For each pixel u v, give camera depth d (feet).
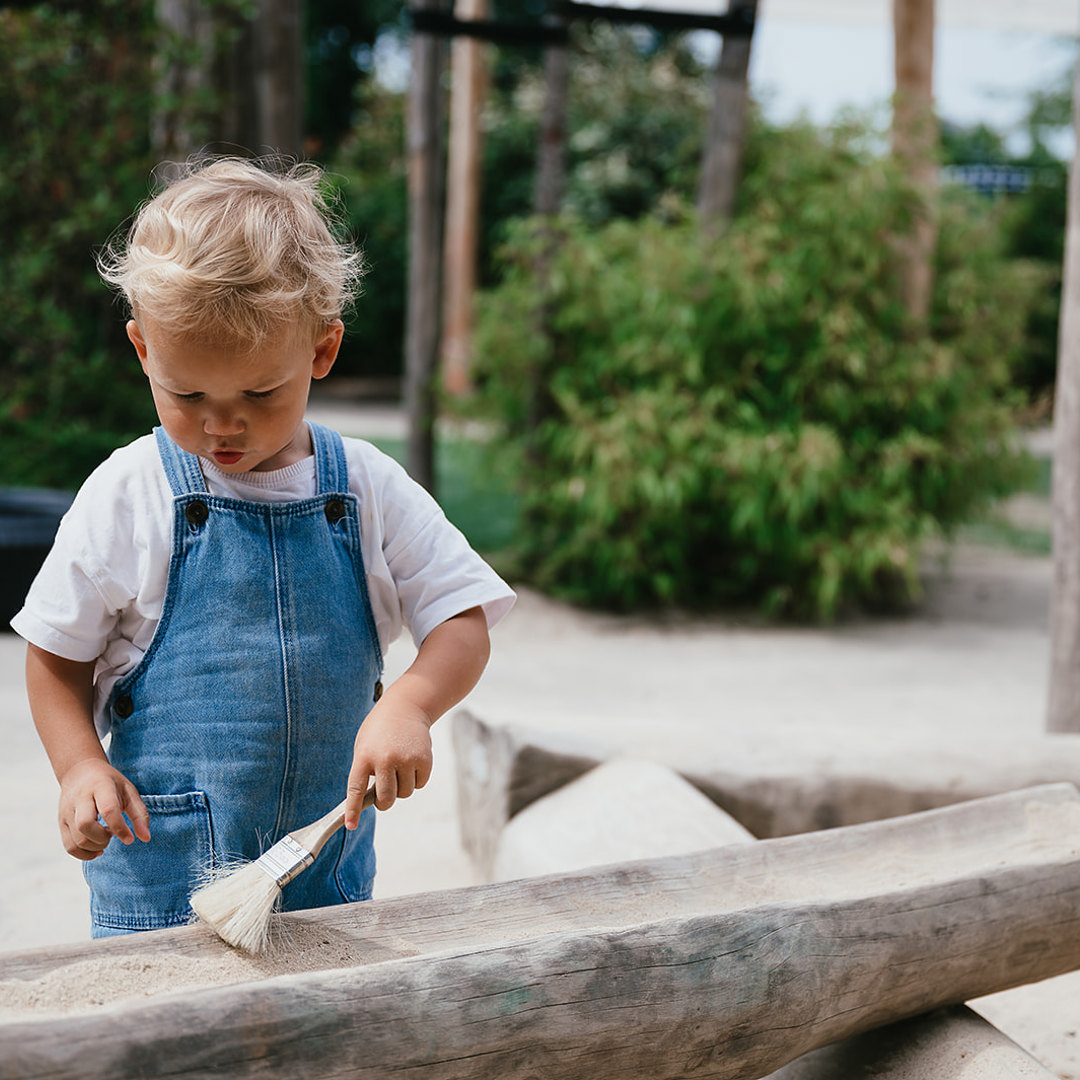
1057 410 11.53
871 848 6.07
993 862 6.06
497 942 4.07
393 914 4.64
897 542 21.42
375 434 42.73
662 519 21.72
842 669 18.35
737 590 22.68
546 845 7.68
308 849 4.20
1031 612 23.15
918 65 22.95
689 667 18.34
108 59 23.29
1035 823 6.41
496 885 4.97
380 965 3.80
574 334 23.02
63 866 9.24
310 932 4.40
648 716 15.12
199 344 3.97
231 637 4.57
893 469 21.61
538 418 23.11
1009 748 8.89
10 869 9.14
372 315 60.70
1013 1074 5.04
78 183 23.21
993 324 23.99
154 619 4.57
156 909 4.58
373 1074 3.62
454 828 10.25
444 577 4.89
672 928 4.38
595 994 4.08
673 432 21.07
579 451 21.59
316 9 68.54
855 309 22.07
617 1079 4.20
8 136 22.95
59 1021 3.26
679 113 60.90
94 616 4.51
